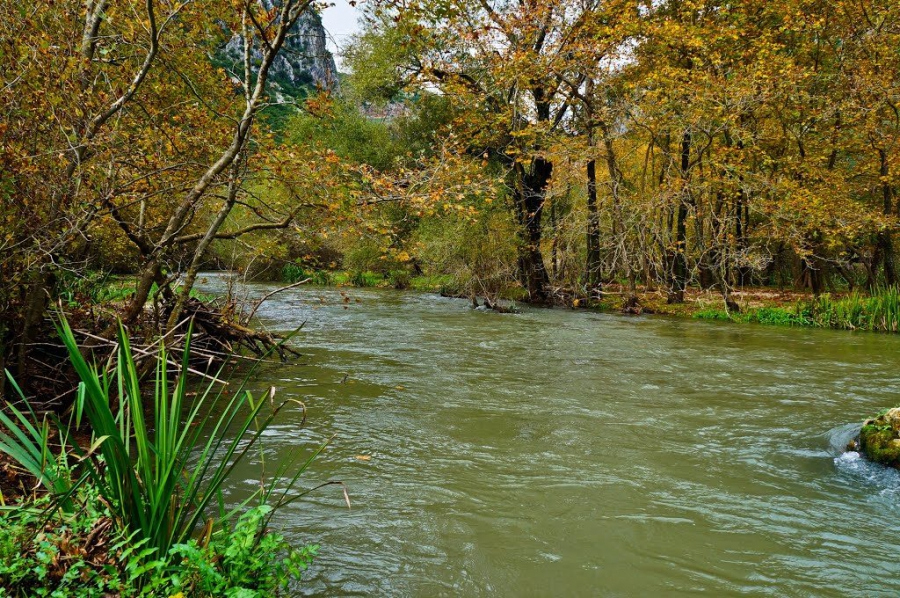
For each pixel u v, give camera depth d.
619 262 20.98
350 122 33.59
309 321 16.14
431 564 3.70
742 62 18.62
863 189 21.28
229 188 6.28
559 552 3.89
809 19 18.02
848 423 6.87
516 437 6.31
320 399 7.71
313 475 5.11
